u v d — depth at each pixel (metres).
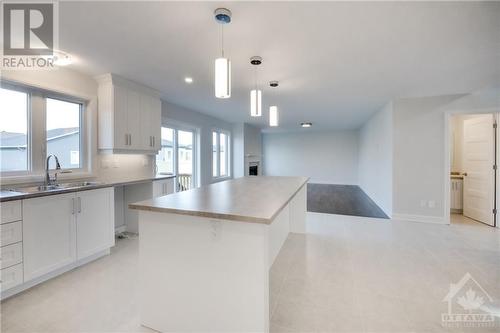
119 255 2.92
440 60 2.74
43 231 2.25
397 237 3.60
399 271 2.53
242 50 2.48
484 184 4.32
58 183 2.89
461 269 2.57
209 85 3.65
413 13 1.85
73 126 3.14
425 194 4.43
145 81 3.47
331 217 4.80
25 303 1.97
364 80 3.43
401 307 1.93
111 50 2.47
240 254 1.46
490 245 3.26
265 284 1.41
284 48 2.44
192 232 1.57
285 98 4.49
